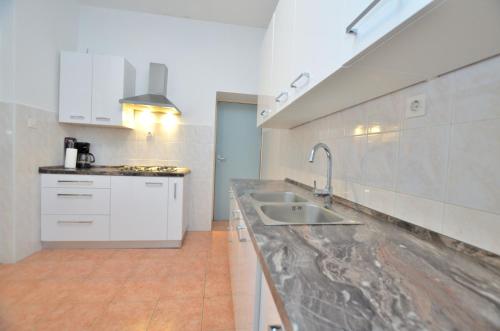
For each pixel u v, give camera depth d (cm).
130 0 280
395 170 96
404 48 60
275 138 292
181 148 317
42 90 238
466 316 39
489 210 62
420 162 84
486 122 64
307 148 190
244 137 377
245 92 326
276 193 169
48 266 210
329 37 79
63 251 242
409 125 89
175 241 264
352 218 101
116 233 253
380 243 73
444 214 74
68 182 242
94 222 249
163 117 313
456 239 70
